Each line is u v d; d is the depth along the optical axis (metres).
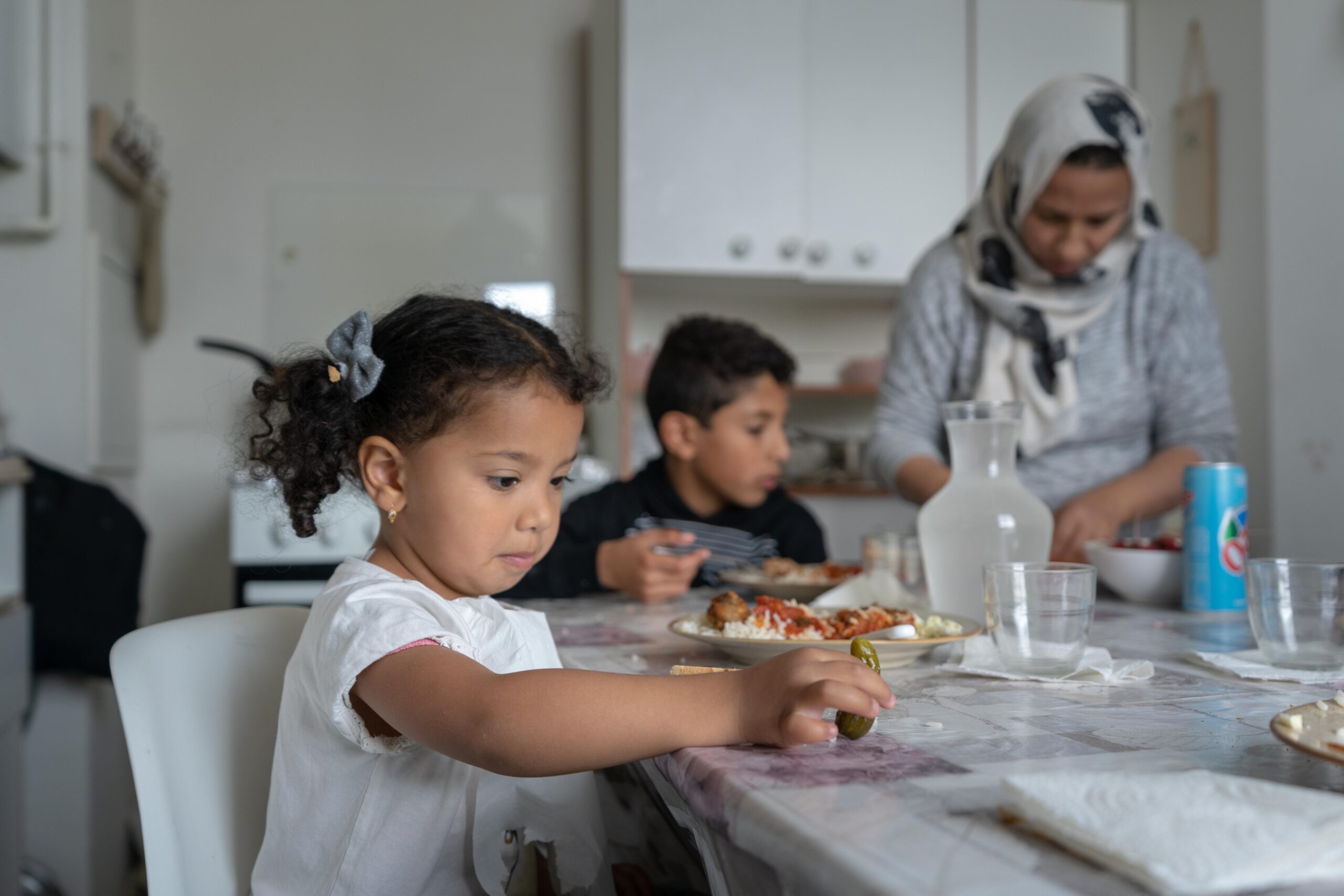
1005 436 0.97
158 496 2.85
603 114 2.88
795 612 0.84
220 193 2.93
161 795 0.77
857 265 2.86
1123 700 0.65
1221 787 0.40
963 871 0.35
